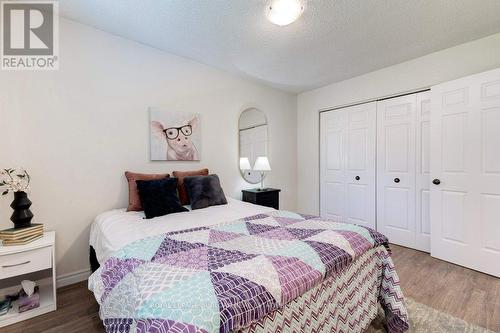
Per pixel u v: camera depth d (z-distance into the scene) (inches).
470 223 91.9
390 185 124.6
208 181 99.3
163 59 104.5
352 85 136.6
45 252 66.6
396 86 118.6
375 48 101.7
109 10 77.2
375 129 129.7
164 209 81.1
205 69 118.4
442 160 99.9
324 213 155.9
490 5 73.8
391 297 58.8
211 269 38.9
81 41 84.9
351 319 51.5
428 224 111.5
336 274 48.4
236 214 80.6
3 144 71.9
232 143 130.8
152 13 78.5
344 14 77.9
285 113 161.0
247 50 103.6
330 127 151.5
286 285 37.9
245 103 137.0
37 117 77.1
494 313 65.2
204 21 82.6
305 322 41.8
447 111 98.0
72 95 83.4
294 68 122.9
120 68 93.4
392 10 76.1
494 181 85.9
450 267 94.0
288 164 163.6
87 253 86.4
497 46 90.5
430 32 89.2
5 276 60.6
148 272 38.8
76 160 84.1
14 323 62.7
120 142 93.6
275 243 51.1
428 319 62.7
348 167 142.6
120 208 92.4
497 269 85.0
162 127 103.7
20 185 68.6
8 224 72.3
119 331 36.2
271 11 75.1
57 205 80.7
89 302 72.2
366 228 63.1
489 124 86.9
